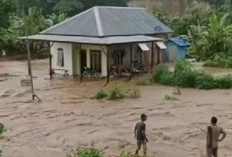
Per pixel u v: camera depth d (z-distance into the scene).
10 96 35.19
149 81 40.50
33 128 25.64
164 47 49.78
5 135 24.17
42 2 110.94
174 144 22.03
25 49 66.56
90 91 36.50
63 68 46.25
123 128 25.28
